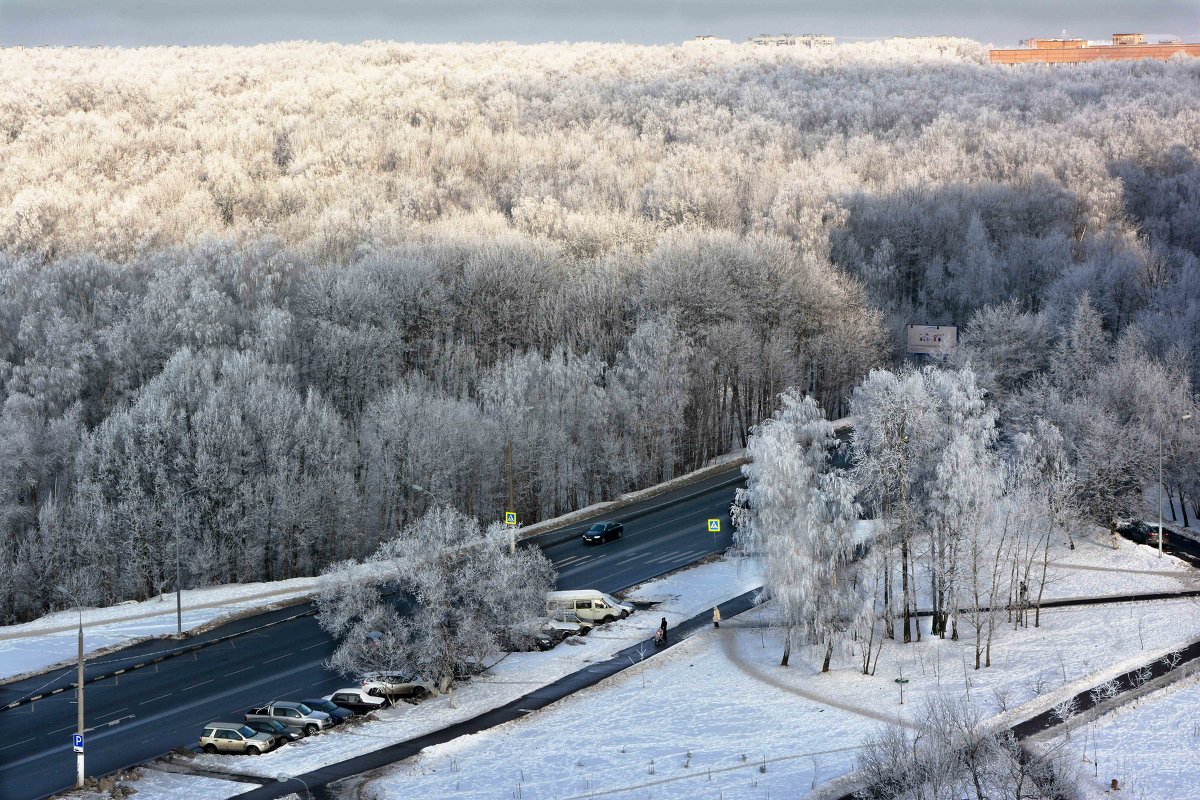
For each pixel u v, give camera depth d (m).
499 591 80.56
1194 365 145.00
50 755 68.19
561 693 77.56
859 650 81.31
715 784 61.34
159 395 121.50
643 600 98.00
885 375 86.88
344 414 147.12
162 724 72.88
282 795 61.94
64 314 156.88
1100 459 107.56
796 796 58.69
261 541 113.19
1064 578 95.62
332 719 73.50
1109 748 62.00
